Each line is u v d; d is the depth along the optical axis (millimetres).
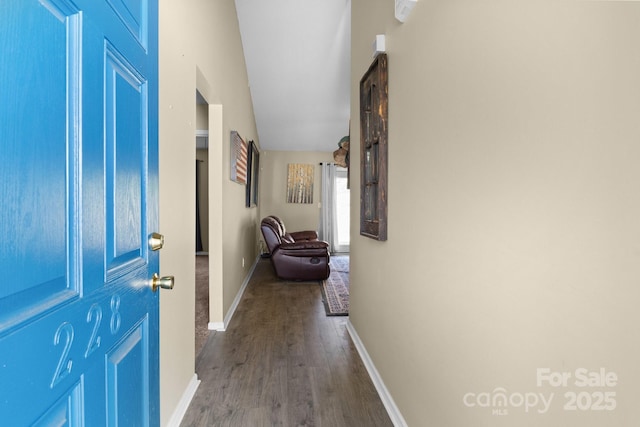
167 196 1566
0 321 453
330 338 2781
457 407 1145
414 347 1504
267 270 5609
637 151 563
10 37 474
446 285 1222
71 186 613
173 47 1635
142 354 968
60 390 580
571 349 700
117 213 799
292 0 3729
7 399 463
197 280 4793
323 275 4699
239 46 3975
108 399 755
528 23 812
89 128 662
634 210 570
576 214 685
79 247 632
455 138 1156
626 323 586
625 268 587
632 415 579
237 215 3812
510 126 877
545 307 768
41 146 537
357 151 2639
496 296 940
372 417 1754
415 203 1503
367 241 2318
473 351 1051
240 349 2559
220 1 2820
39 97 532
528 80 813
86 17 646
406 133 1610
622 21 587
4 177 464
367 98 2234
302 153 7363
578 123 677
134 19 903
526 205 826
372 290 2182
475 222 1038
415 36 1500
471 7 1054
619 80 593
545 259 768
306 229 7371
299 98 5445
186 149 1853
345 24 4055
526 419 828
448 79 1204
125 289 841
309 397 1927
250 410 1801
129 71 863
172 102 1625
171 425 1607
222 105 2926
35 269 521
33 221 519
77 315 625
